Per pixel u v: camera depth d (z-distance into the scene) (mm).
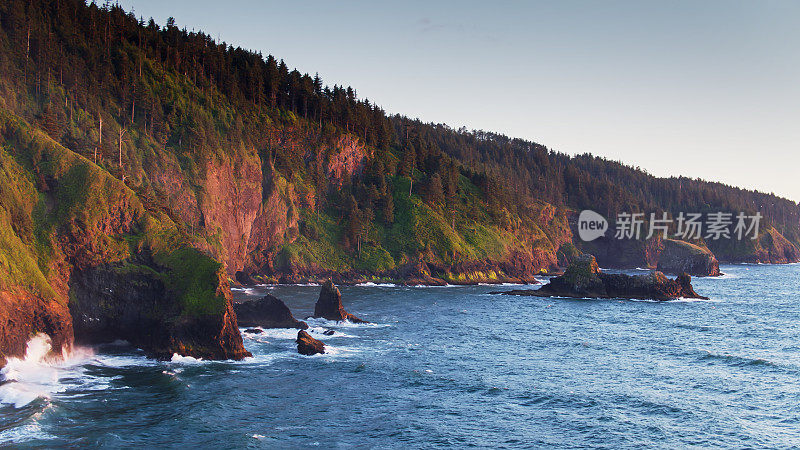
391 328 80438
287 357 59375
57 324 52312
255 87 187500
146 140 131750
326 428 39375
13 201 57281
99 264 60625
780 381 53094
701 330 83562
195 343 57094
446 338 73688
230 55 196625
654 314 101312
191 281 60094
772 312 105438
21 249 53969
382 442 37125
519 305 111875
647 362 61312
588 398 47375
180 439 35969
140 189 96125
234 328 58562
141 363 54219
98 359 55219
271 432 38125
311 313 91812
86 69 136000
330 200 182250
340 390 48469
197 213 132875
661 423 41375
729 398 47594
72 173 63844
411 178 199875
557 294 129250
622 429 40125
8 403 40094
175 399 43656
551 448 36688
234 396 45281
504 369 57188
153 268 63500
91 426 37156
